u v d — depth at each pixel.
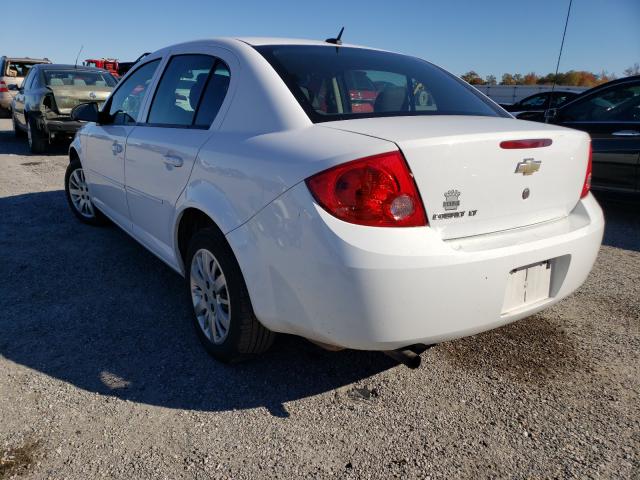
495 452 2.14
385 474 2.02
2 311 3.32
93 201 4.72
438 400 2.48
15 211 5.70
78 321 3.21
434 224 2.04
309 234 2.02
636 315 3.37
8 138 12.20
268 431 2.26
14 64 16.02
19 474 1.99
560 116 6.22
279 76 2.55
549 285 2.44
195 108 2.97
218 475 2.00
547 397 2.50
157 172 3.12
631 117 5.56
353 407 2.42
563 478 2.01
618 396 2.52
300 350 2.90
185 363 2.77
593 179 5.86
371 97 2.65
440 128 2.20
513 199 2.25
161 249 3.32
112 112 4.19
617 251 4.70
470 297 2.07
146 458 2.09
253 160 2.30
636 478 2.01
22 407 2.38
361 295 1.94
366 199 1.94
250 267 2.29
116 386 2.56
